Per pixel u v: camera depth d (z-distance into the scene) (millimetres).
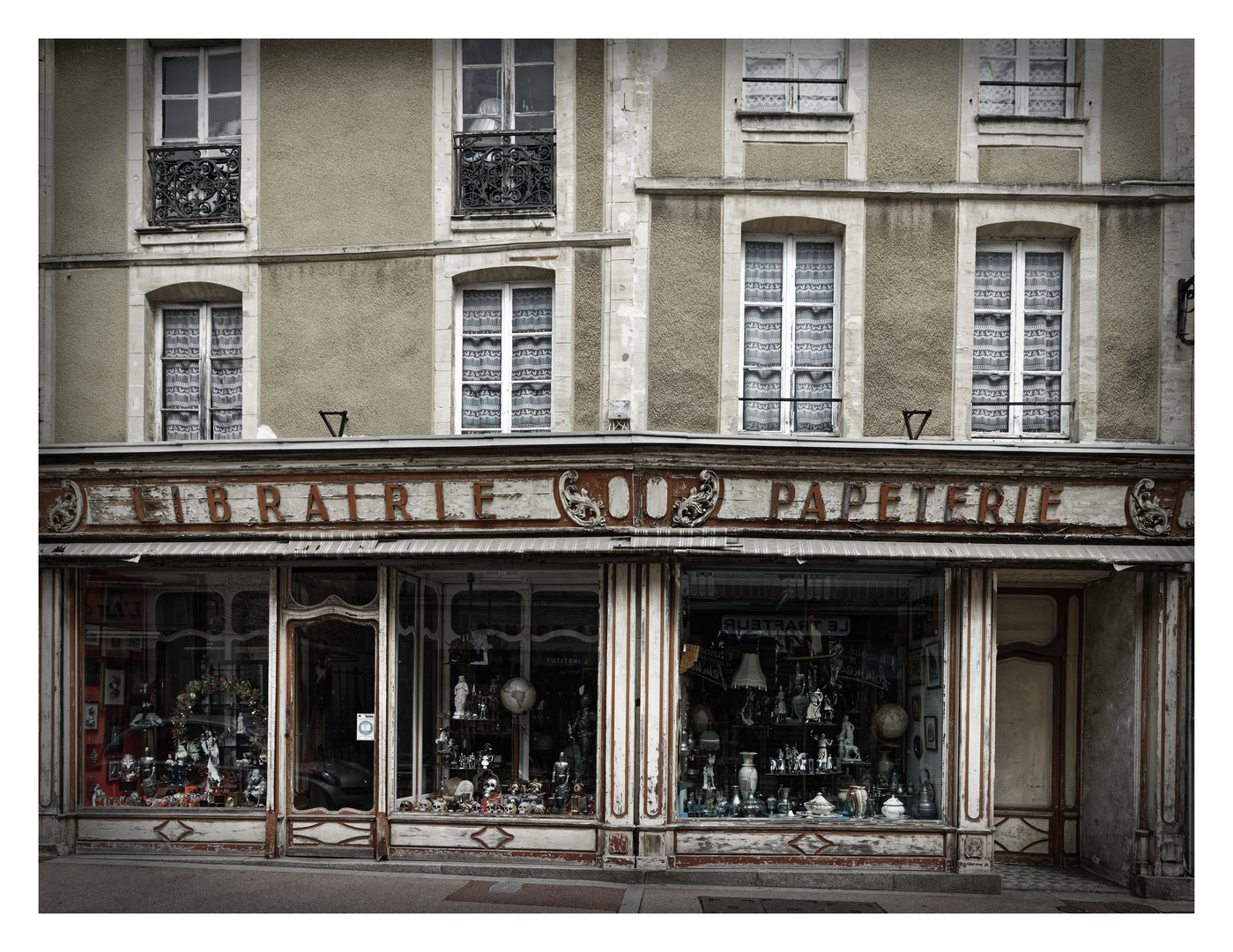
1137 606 8766
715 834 8484
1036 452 8445
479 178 9094
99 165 9445
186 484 9039
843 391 8805
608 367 8750
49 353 9414
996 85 9078
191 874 8508
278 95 9281
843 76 9016
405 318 9086
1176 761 8602
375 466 8781
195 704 9367
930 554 8391
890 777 8812
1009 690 9914
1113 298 8828
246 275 9281
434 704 9039
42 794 9172
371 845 8875
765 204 8812
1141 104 8852
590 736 8766
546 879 8453
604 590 8656
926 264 8820
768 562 8648
